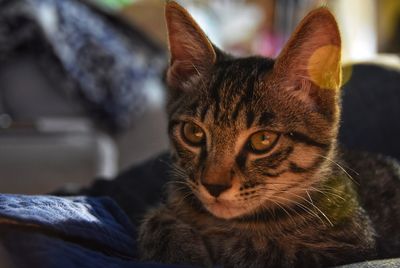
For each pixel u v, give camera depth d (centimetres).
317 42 35
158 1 96
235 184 34
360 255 33
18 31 76
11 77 76
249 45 114
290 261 32
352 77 55
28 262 25
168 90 39
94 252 28
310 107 35
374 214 39
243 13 115
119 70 81
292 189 35
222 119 35
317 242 34
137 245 34
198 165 35
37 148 66
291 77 35
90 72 79
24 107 76
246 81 35
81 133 70
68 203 32
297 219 34
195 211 36
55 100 77
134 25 90
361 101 54
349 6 108
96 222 32
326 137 36
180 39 38
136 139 80
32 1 78
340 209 35
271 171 34
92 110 78
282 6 119
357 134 52
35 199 31
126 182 46
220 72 37
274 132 34
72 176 67
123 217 36
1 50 75
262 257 33
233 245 33
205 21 106
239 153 34
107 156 71
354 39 108
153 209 39
